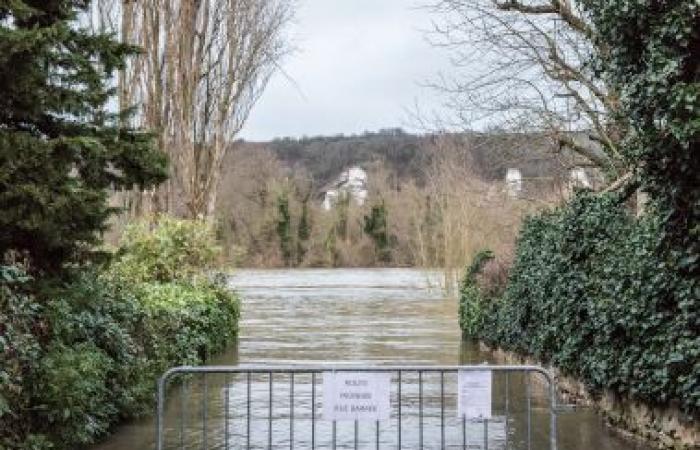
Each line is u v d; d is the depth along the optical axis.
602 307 9.83
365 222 79.00
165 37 21.69
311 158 90.06
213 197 22.94
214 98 23.06
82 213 6.26
